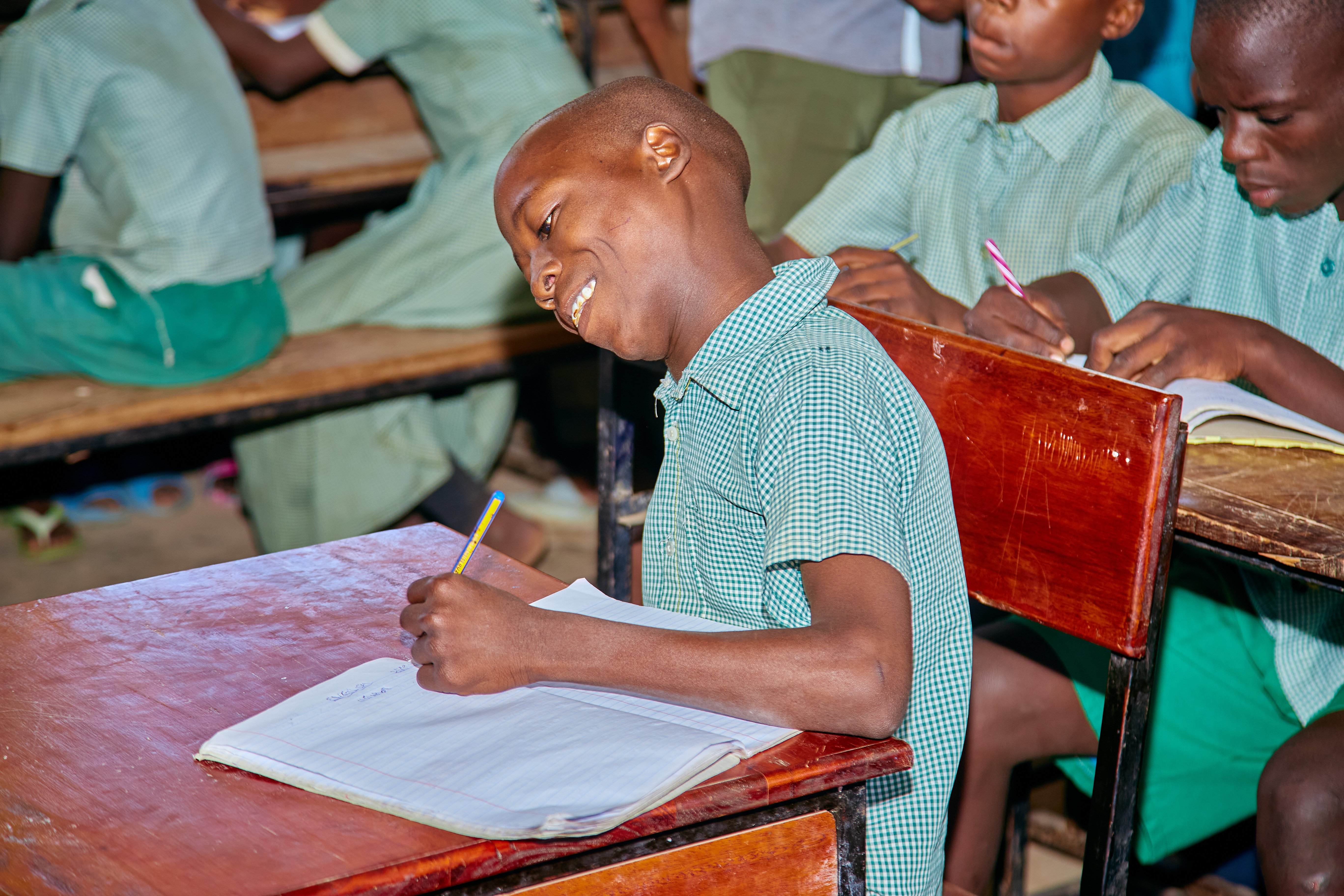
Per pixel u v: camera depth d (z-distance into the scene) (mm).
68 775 933
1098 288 1973
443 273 3104
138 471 3820
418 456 3027
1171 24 2955
